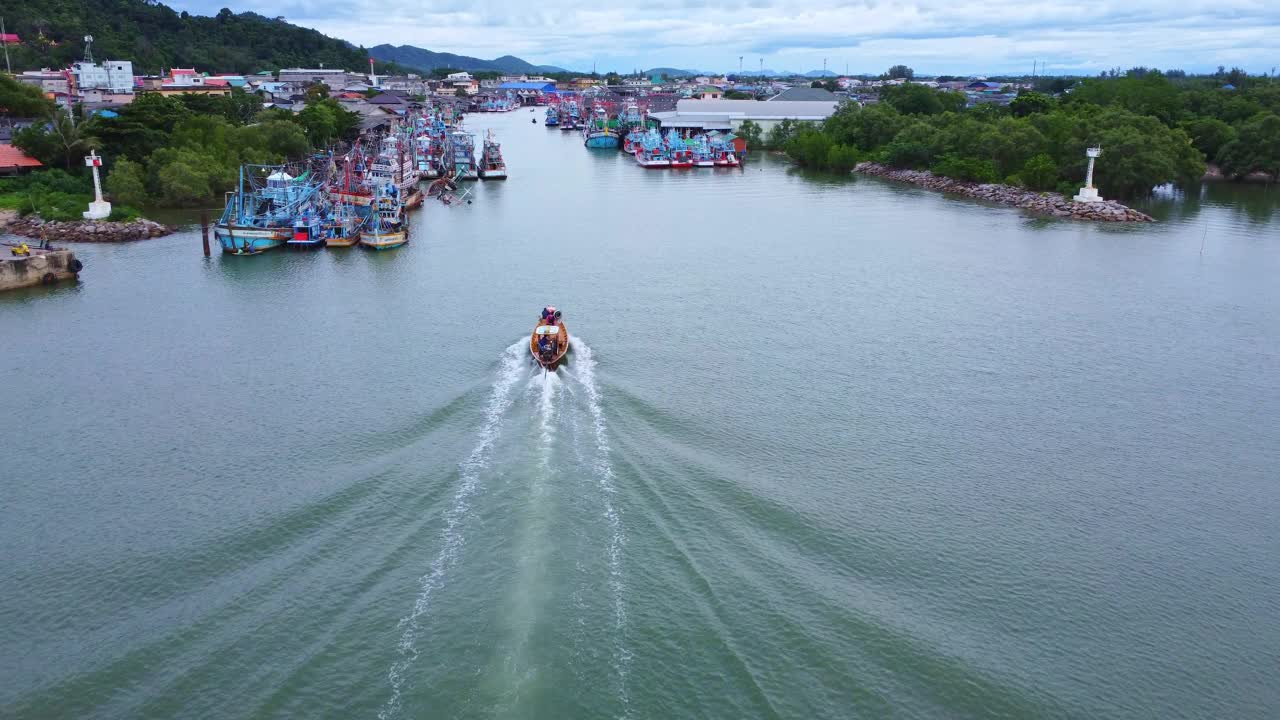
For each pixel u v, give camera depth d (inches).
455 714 1551.4
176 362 3309.5
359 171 7224.4
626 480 2305.6
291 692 1606.8
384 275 4712.1
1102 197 7406.5
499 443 2506.2
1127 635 1831.9
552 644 1706.4
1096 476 2498.8
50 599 1900.8
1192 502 2369.6
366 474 2352.4
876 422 2817.4
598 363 3253.0
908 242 5713.6
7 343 3526.1
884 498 2335.1
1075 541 2165.4
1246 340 3688.5
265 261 5059.1
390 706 1569.9
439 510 2153.1
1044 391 3115.2
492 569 1923.0
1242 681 1715.1
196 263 4977.9
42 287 4407.0
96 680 1659.7
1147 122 7805.1
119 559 2031.3
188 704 1593.3
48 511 2250.2
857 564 2030.0
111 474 2433.6
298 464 2455.7
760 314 3998.5
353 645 1715.1
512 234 5935.0
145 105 7253.9
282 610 1823.3
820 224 6392.7
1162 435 2773.1
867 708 1600.6
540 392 2903.5
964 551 2101.4
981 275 4795.8
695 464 2438.5
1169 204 7229.3
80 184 6397.6
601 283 4539.9
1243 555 2127.2
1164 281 4662.9
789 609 1841.8
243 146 7465.6
